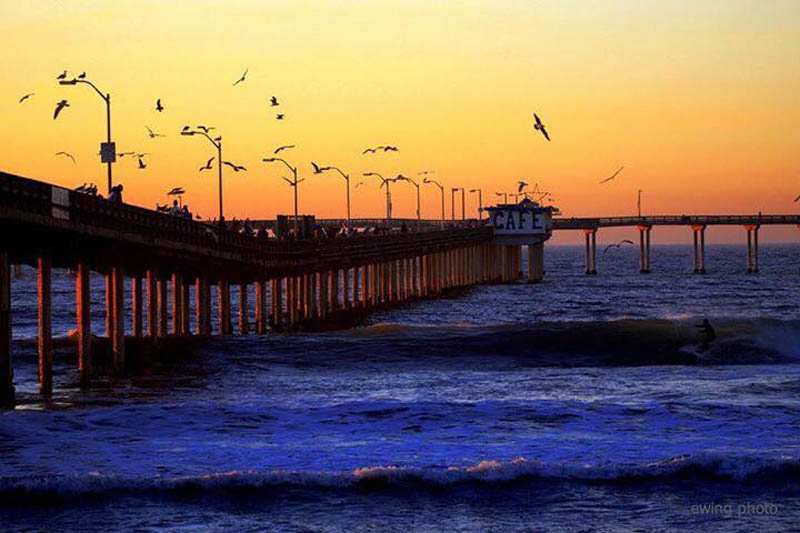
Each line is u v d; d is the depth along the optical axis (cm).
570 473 5481
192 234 11012
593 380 9181
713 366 10325
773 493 5294
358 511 5056
